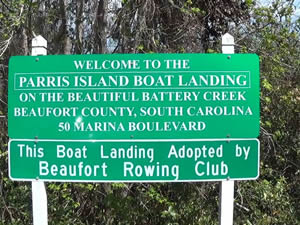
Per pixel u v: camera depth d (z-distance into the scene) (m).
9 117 3.86
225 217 3.82
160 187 6.04
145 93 3.80
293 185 7.01
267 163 6.71
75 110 3.82
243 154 3.81
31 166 3.83
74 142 3.81
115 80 3.81
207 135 3.80
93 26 6.67
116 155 3.79
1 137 6.22
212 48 6.56
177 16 6.42
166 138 3.79
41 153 3.83
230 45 3.85
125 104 3.81
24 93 3.85
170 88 3.80
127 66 3.81
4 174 6.15
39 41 3.92
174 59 3.80
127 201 5.78
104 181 3.79
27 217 6.05
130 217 5.82
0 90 6.51
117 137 3.81
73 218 6.01
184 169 3.78
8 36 6.29
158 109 3.80
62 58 3.83
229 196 3.81
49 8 6.88
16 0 6.48
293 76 6.82
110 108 3.81
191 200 6.02
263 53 6.48
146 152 3.79
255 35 6.60
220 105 3.80
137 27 6.30
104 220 6.07
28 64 3.85
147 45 6.24
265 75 6.44
